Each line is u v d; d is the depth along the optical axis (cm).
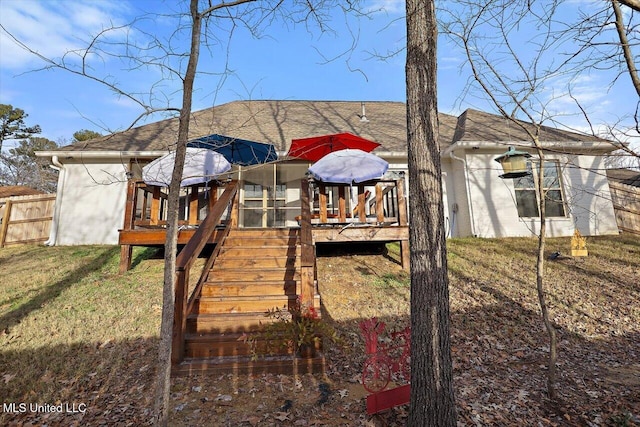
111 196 1031
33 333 489
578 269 725
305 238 514
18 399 365
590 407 340
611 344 469
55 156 1009
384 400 336
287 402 352
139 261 809
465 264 783
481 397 359
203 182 695
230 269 562
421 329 290
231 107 1371
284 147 1040
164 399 249
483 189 1057
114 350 456
